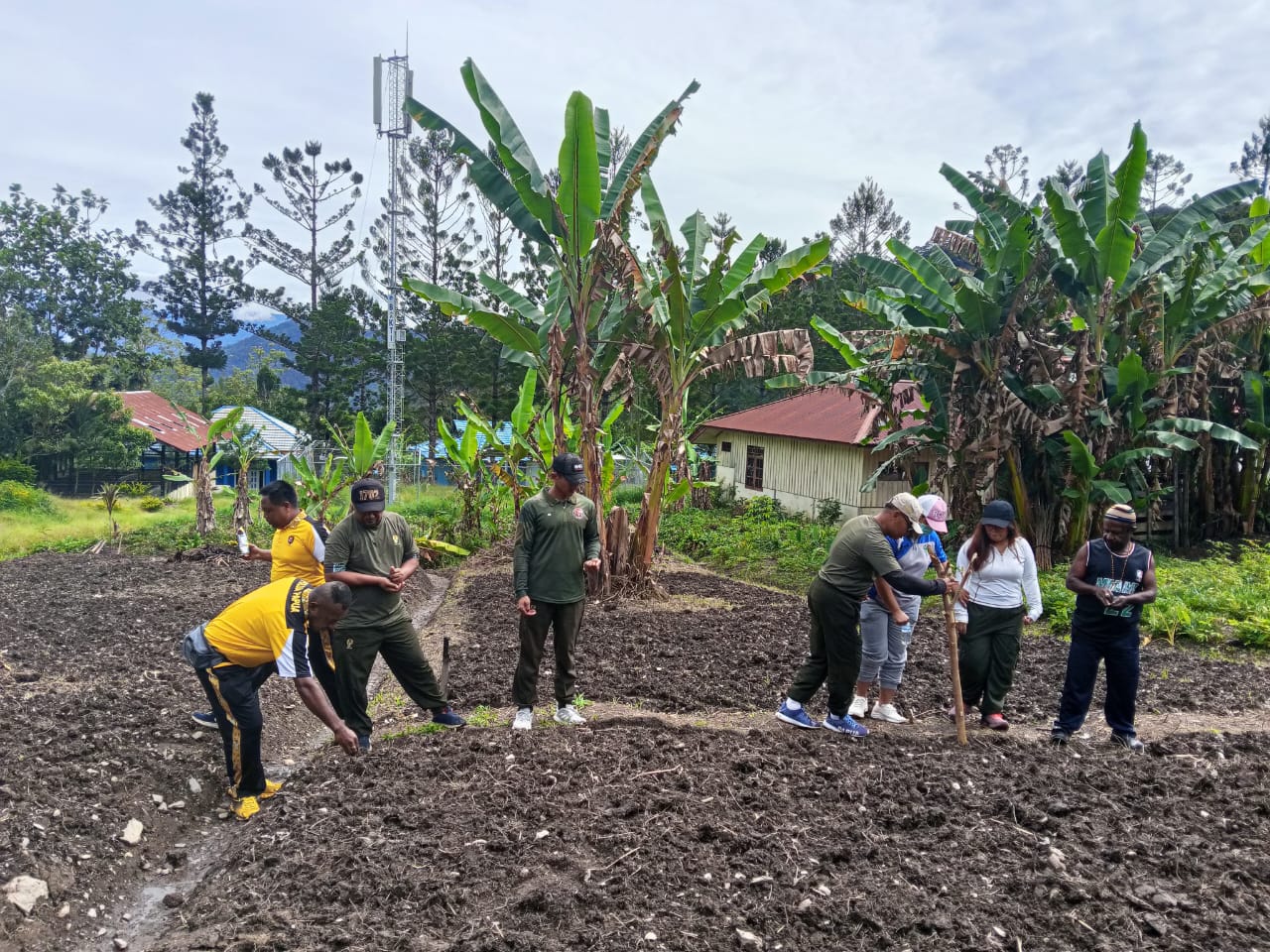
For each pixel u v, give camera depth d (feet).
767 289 35.81
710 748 18.52
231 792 17.85
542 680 24.88
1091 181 41.45
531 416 47.03
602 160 35.01
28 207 170.19
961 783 16.76
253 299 175.52
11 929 12.58
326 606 16.42
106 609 35.73
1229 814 15.56
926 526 20.47
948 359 45.29
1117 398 43.45
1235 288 45.21
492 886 13.01
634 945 11.54
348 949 11.57
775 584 46.42
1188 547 51.01
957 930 11.87
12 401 121.90
